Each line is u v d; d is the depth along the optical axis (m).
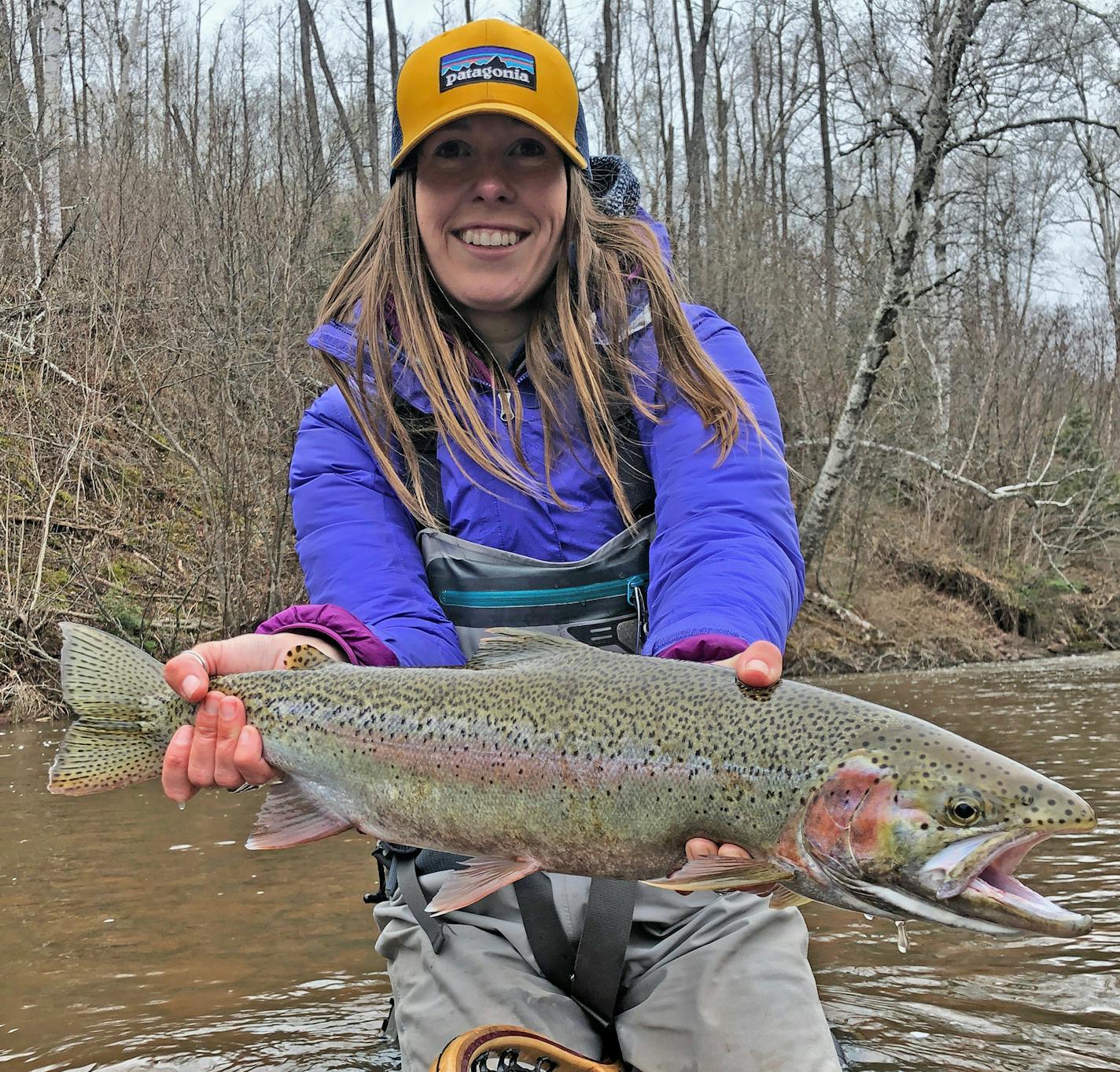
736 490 0.99
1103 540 7.82
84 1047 1.12
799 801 0.73
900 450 6.22
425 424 1.07
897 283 5.43
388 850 1.02
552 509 1.04
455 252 1.05
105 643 0.93
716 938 0.94
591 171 1.20
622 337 1.04
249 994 1.26
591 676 0.82
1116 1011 1.15
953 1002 1.19
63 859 1.88
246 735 0.90
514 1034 0.87
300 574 4.41
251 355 4.54
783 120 11.57
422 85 1.03
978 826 0.69
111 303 5.01
